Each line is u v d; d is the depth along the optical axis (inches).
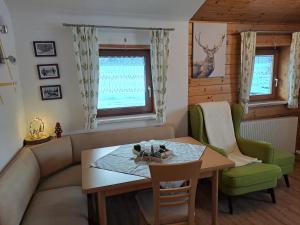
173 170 56.6
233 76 134.9
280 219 89.4
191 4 104.7
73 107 107.4
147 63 119.0
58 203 73.0
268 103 141.5
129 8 102.4
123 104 119.0
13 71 90.2
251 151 111.0
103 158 80.0
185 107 125.6
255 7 117.1
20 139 91.2
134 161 76.4
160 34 109.5
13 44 93.5
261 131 136.9
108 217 94.3
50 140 98.9
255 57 140.3
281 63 147.3
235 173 91.4
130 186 67.1
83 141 104.3
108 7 99.8
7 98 80.8
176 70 120.0
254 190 93.7
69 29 101.0
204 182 118.0
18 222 61.7
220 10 115.0
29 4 91.2
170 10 107.3
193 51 122.3
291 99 141.1
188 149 86.7
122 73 115.8
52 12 97.3
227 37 128.8
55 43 100.3
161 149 80.3
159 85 113.2
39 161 89.3
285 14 128.2
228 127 120.3
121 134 109.8
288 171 110.5
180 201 66.7
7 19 88.6
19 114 93.3
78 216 67.3
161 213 66.8
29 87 99.9
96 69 103.3
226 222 88.4
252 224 87.0
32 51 98.0
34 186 79.1
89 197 98.5
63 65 103.0
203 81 128.7
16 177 68.5
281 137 142.7
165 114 118.2
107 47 108.0
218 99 134.0
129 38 110.5
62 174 94.1
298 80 138.7
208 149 87.0
